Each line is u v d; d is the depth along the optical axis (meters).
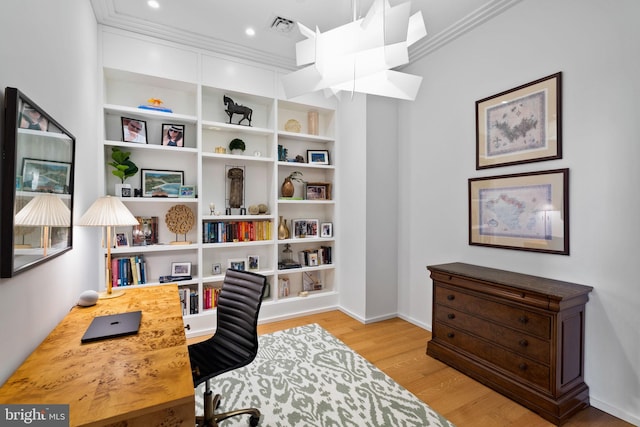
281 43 3.02
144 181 3.03
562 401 1.77
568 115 2.06
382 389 2.09
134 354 1.17
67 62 1.73
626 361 1.79
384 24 1.21
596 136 1.92
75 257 1.85
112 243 2.77
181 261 3.21
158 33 2.81
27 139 1.15
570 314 1.84
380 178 3.43
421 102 3.23
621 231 1.82
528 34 2.29
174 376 1.02
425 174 3.20
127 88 2.98
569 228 2.06
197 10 2.52
